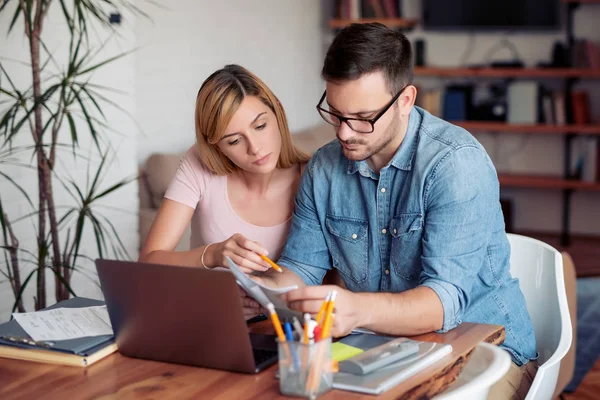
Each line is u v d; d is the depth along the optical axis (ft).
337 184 6.37
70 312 5.74
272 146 6.72
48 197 8.92
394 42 5.53
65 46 10.55
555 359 5.84
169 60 14.14
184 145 14.78
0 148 9.92
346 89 5.44
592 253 18.37
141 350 5.06
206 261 6.29
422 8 20.43
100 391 4.56
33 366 5.01
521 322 6.20
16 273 9.02
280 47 18.42
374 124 5.53
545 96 19.44
